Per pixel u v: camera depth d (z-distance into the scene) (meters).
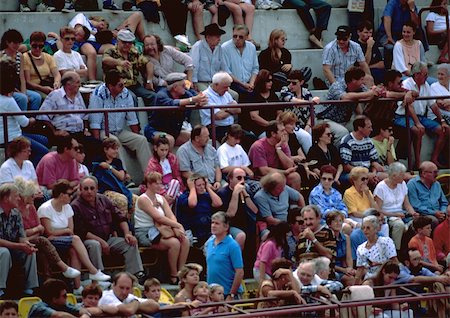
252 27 64.88
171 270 51.34
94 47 59.78
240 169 53.19
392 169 56.09
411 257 52.75
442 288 50.19
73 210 49.97
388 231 54.28
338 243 52.47
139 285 50.19
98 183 52.19
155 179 51.53
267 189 53.28
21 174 51.06
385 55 65.12
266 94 58.41
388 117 58.94
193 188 52.91
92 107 55.31
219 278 50.16
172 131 56.00
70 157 51.75
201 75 60.78
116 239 50.62
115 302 45.81
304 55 64.38
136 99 57.22
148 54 58.94
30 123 54.00
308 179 55.75
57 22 61.31
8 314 44.53
